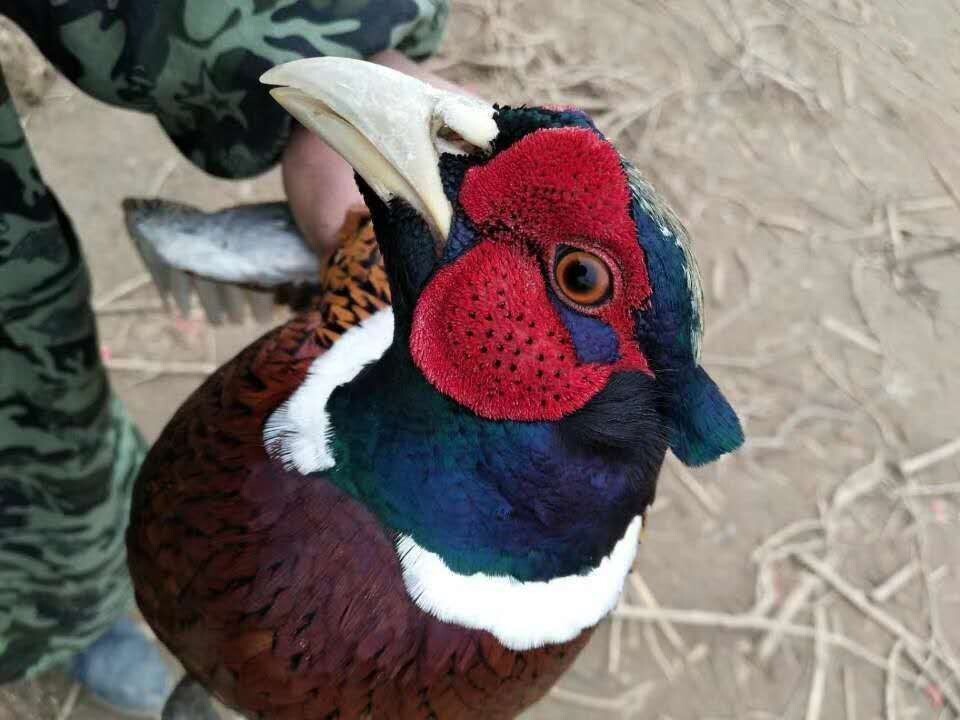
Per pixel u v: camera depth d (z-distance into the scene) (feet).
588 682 1.20
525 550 0.50
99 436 0.80
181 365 1.36
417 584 0.50
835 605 1.28
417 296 0.48
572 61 1.73
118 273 1.42
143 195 1.49
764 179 1.67
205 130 0.71
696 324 0.46
